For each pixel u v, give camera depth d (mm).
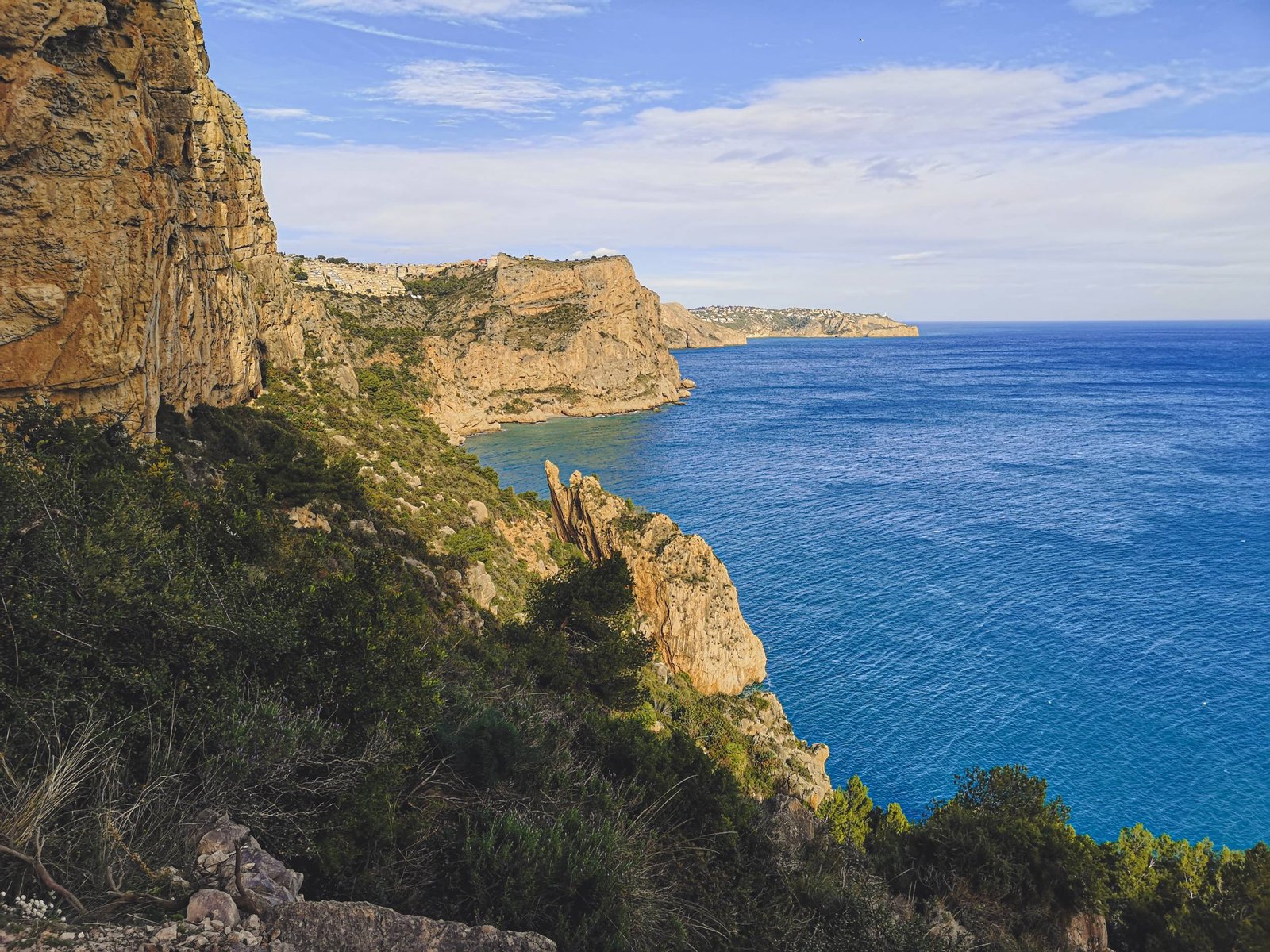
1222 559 82250
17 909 5977
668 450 152375
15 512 9062
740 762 38312
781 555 84562
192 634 9367
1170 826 42812
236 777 8398
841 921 13641
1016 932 18469
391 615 13047
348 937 6559
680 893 12336
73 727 7887
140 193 22641
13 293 18953
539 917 9422
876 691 55656
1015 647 62250
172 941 5984
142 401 22781
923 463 135250
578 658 30953
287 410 52719
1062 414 195250
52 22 18812
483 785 12133
